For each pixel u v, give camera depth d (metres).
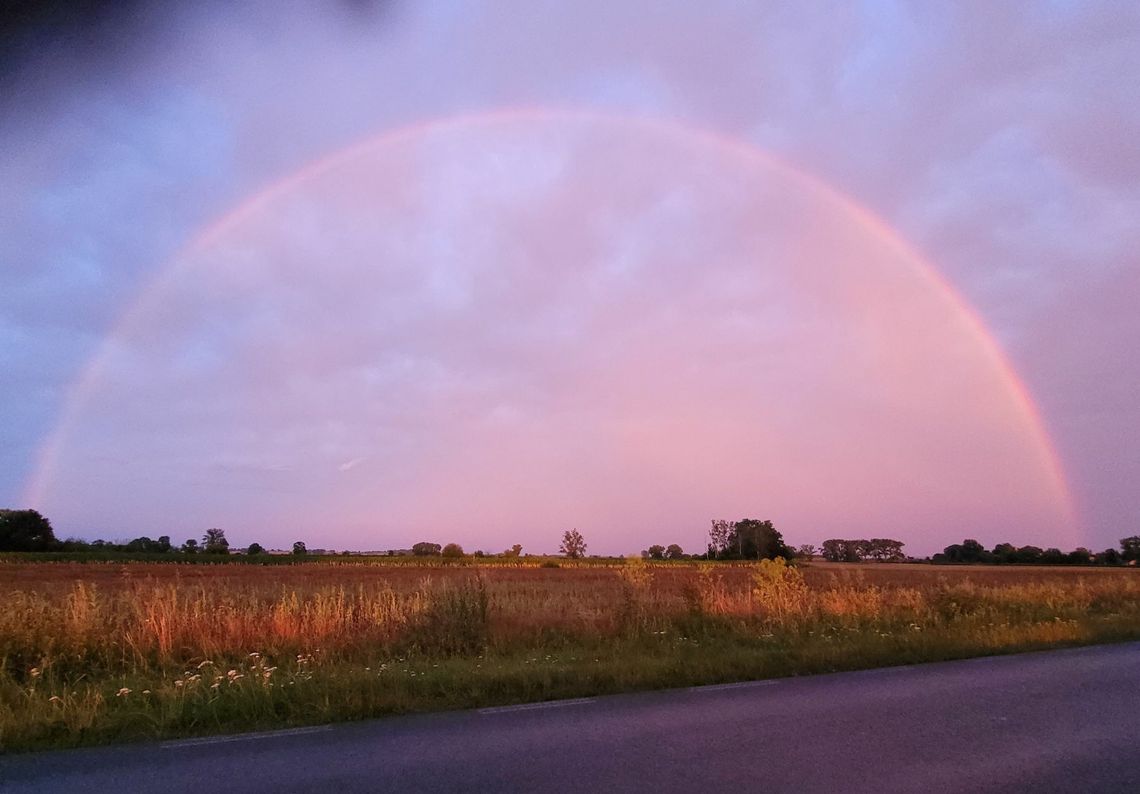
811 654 12.62
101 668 11.09
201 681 9.15
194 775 6.16
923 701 9.38
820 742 7.28
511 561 96.50
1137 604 27.02
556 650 13.33
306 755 6.75
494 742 7.20
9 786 5.91
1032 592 26.94
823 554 116.75
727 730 7.73
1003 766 6.57
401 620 14.38
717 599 19.12
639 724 7.98
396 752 6.84
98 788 5.87
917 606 21.14
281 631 13.11
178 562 84.69
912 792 5.85
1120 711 8.88
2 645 10.67
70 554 81.62
